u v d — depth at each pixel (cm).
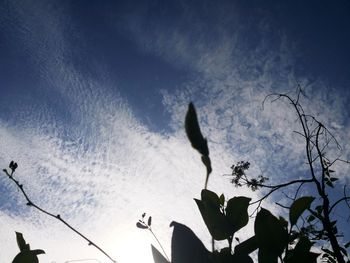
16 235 87
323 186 159
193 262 53
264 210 64
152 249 56
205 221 64
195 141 34
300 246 61
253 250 61
